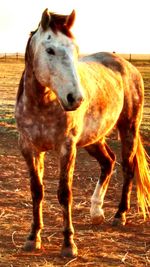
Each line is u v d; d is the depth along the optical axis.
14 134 11.99
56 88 4.93
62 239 6.06
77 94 4.76
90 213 6.77
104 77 6.65
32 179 5.64
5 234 6.14
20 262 5.25
